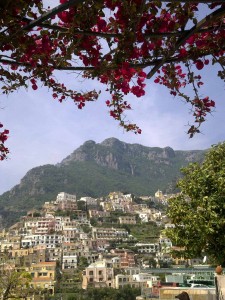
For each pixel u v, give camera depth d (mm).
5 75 4680
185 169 13422
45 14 3232
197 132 4727
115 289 94000
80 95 5648
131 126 6051
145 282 98875
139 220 186000
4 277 22234
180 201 13023
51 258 124812
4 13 3393
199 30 3697
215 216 11734
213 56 4027
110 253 131625
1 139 6820
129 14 3291
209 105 4789
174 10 3570
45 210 182375
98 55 3785
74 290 98000
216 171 13312
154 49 3703
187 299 8539
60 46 4016
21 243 139875
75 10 3455
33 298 53812
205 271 13867
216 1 2949
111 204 199750
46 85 5176
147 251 143250
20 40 3809
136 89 4539
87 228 162875
